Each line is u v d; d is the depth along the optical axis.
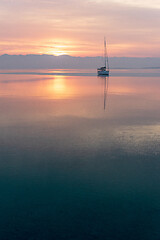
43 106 34.72
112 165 15.33
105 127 23.45
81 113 29.89
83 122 25.44
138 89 58.34
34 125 24.16
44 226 9.97
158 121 25.75
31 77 111.88
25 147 18.20
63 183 13.13
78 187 12.73
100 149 17.89
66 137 20.48
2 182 13.23
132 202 11.45
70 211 10.84
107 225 9.98
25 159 16.12
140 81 85.75
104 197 11.84
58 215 10.61
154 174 14.10
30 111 31.00
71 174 14.12
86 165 15.27
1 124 24.50
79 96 46.06
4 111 30.97
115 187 12.73
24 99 41.88
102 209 10.96
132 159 16.17
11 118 27.08
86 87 63.84
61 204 11.34
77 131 22.16
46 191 12.34
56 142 19.30
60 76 123.88
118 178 13.66
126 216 10.51
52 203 11.40
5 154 16.91
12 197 11.89
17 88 60.38
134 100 40.81
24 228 9.85
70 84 73.38
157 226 9.95
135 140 19.70
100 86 66.69
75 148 18.05
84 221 10.24
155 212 10.76
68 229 9.78
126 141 19.48
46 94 48.94
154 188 12.61
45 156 16.64
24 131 22.14
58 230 9.75
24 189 12.56
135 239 9.30
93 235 9.50
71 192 12.30
